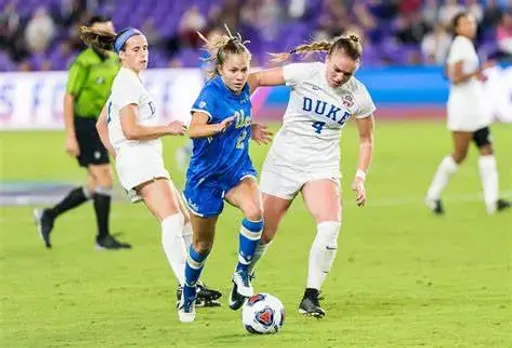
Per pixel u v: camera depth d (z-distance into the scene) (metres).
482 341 30.06
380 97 102.12
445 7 107.25
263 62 109.12
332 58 32.47
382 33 110.12
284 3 113.25
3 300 36.94
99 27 41.94
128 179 34.81
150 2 120.00
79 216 57.31
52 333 31.98
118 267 42.91
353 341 30.23
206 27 109.88
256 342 30.30
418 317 33.22
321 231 32.75
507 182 66.56
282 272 41.31
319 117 33.19
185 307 32.94
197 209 31.72
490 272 40.69
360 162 33.91
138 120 34.41
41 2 121.56
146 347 30.05
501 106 97.12
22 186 68.56
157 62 109.44
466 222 53.06
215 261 43.84
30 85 99.38
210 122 31.22
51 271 42.31
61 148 88.75
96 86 44.75
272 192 33.81
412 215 55.50
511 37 105.31
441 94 101.81
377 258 43.94
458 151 54.47
